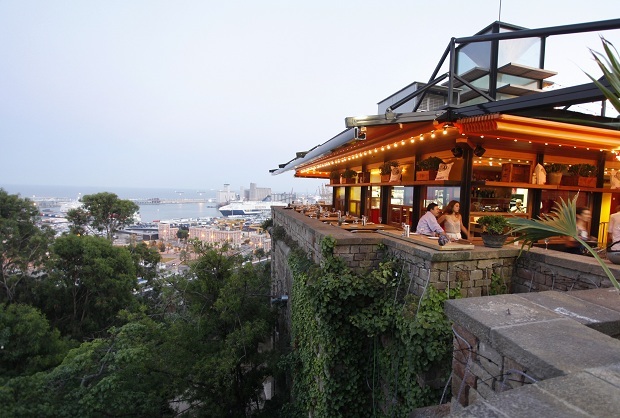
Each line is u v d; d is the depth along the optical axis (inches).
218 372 330.6
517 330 73.3
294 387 309.3
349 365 207.6
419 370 155.7
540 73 334.6
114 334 399.9
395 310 181.2
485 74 335.3
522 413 43.8
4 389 324.2
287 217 415.8
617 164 315.3
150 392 358.9
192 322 418.0
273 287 495.8
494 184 254.4
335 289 195.8
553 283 160.1
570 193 299.6
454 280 170.1
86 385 365.1
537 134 194.1
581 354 62.3
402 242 197.3
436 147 286.8
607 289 107.8
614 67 78.0
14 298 727.7
